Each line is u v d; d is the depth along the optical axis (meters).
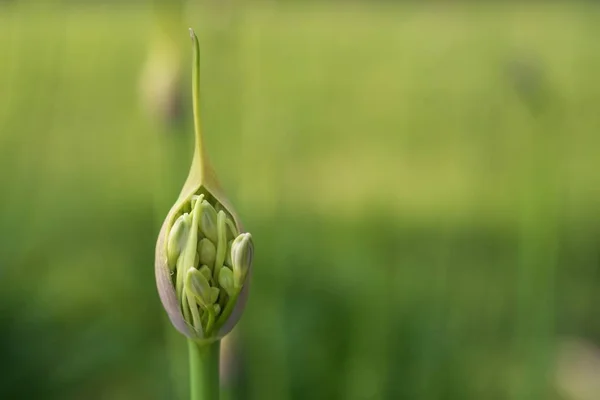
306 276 0.98
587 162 1.79
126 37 2.09
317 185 1.42
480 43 1.61
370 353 0.89
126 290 1.06
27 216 1.04
